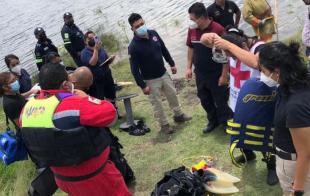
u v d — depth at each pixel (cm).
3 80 477
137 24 568
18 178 569
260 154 501
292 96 277
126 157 575
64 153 330
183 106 689
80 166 342
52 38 1630
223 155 517
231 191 383
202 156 506
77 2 2169
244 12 657
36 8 2314
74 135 322
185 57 979
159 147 581
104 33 1333
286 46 280
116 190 368
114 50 1173
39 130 329
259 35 600
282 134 304
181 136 595
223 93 546
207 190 386
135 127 643
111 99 700
